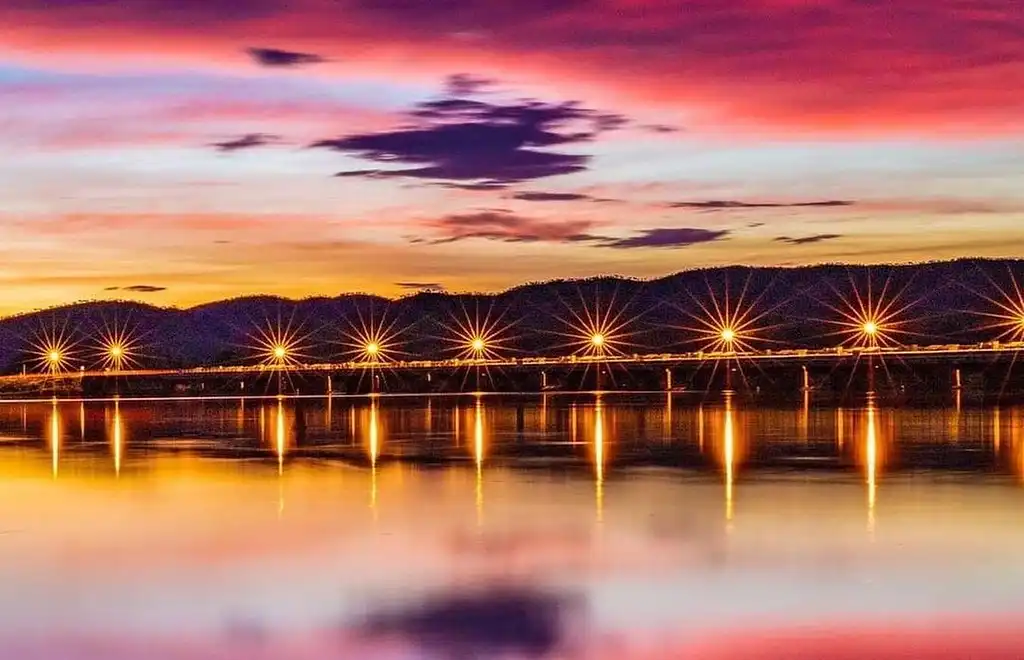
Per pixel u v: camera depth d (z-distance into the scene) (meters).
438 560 55.91
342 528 64.31
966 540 59.38
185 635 44.94
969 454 103.38
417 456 106.19
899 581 50.94
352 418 174.50
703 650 42.44
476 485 83.00
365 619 46.41
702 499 74.56
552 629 44.78
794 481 83.94
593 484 83.06
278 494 78.50
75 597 50.00
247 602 48.97
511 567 54.28
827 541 59.50
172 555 57.69
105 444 124.06
